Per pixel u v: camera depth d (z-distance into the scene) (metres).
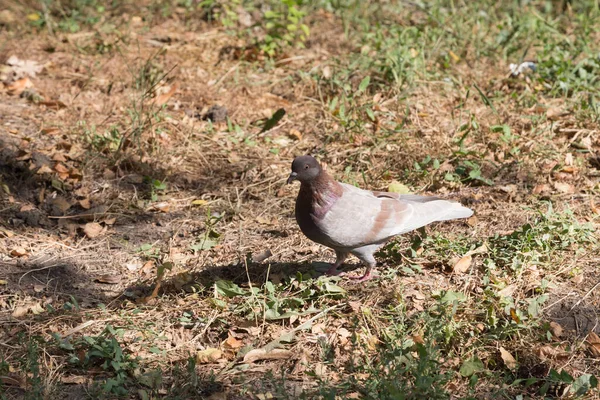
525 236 9.80
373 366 7.98
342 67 14.88
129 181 11.88
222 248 10.29
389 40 15.32
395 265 9.77
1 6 17.59
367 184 11.73
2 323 8.64
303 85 14.51
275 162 12.37
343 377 7.85
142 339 8.46
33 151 12.28
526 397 7.68
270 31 16.05
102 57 15.65
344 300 9.03
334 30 17.14
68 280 9.59
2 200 11.14
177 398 7.49
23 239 10.38
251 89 14.59
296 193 11.60
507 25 17.02
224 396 7.59
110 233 10.66
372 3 18.23
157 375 7.76
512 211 10.82
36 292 9.30
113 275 9.75
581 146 12.50
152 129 12.80
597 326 8.57
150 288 9.46
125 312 8.82
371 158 12.27
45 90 14.29
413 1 18.34
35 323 8.64
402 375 7.73
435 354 7.70
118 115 13.50
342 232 8.91
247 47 15.99
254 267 9.80
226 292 8.97
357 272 9.68
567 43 15.61
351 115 13.38
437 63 15.16
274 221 10.94
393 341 8.07
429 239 10.04
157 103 13.80
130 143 12.45
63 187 11.51
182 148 12.56
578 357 8.13
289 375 7.94
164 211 11.20
